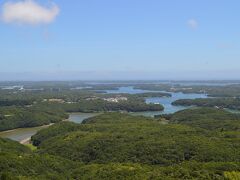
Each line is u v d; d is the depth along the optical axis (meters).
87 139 174.62
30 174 117.94
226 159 137.38
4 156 125.50
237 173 112.81
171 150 146.50
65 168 134.75
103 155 153.62
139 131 191.50
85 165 139.62
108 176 114.19
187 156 143.62
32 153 159.75
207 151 143.25
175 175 110.81
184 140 160.25
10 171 115.19
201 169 116.06
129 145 158.00
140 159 144.62
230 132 187.50
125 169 119.19
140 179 106.88
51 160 137.12
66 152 163.38
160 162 140.88
